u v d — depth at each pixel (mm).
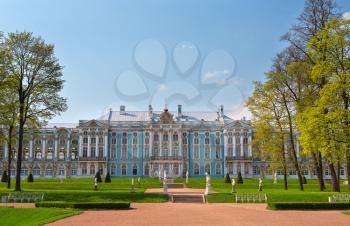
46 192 46938
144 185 71500
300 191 53125
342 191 52906
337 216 30734
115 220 28156
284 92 55625
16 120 56094
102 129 117250
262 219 28828
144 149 117938
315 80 44156
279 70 54562
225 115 125500
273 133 59406
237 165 116625
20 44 52500
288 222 27234
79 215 30766
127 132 118688
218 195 47156
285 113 57938
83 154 116750
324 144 40500
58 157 117938
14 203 40250
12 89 51750
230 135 118062
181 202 44250
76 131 119750
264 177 115250
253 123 59844
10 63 49969
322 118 40750
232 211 34406
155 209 36031
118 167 117250
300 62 47781
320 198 42531
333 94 40562
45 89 53250
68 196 43469
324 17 45250
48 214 30203
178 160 115562
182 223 26781
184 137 119000
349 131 40125
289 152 59562
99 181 82250
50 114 53875
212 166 117812
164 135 118125
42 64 53031
